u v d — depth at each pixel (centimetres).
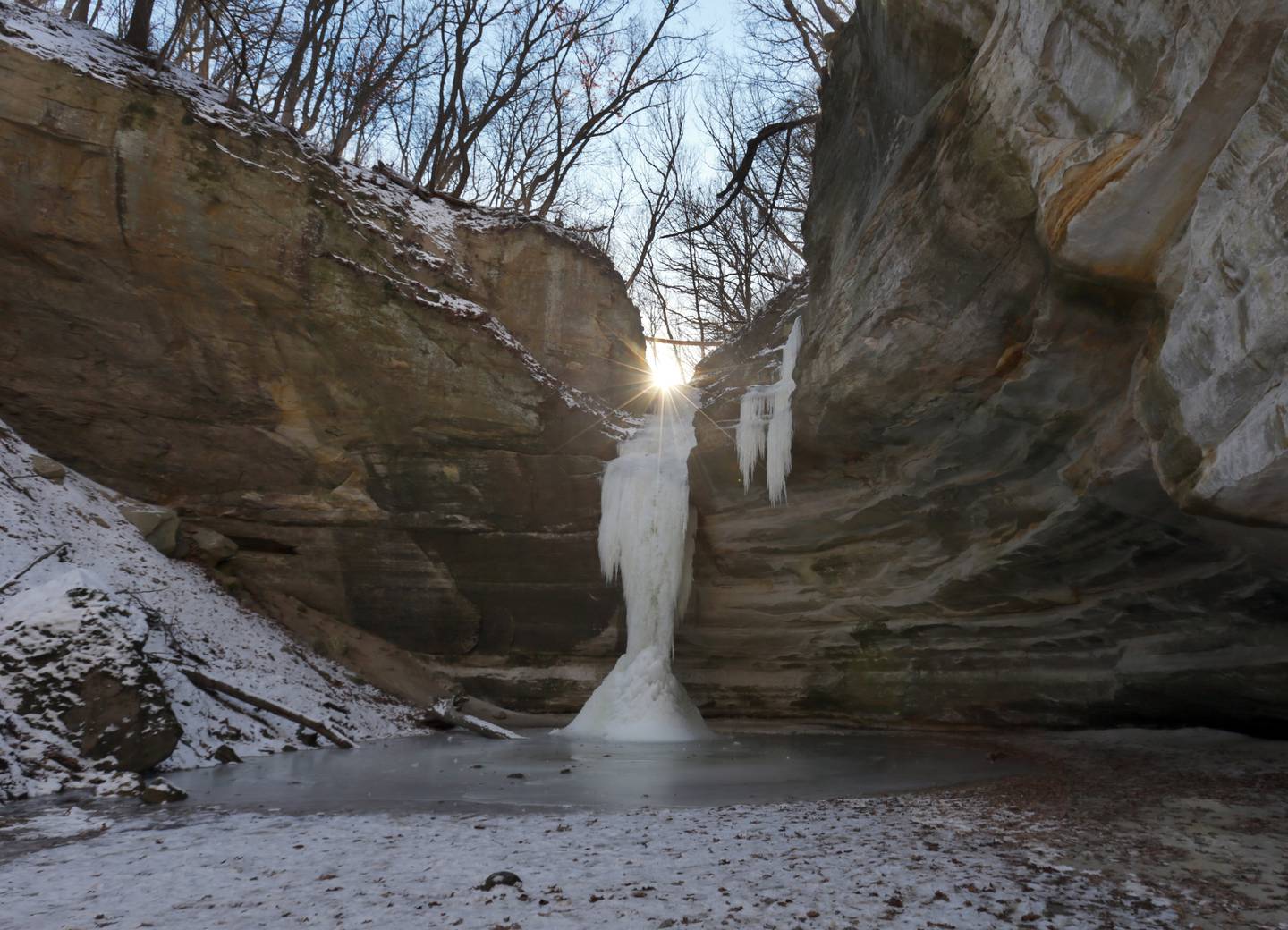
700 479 1538
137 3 1762
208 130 1570
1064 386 841
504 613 1647
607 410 1898
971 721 1346
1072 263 664
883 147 1127
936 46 909
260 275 1570
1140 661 1064
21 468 1359
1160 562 902
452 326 1648
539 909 402
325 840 563
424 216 1978
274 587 1580
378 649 1590
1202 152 530
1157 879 444
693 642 1608
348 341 1608
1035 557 1043
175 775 869
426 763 1000
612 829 598
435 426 1630
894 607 1359
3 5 1574
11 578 1078
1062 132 667
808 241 1531
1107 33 592
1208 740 1047
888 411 1090
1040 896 414
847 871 464
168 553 1467
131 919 392
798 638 1551
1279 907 397
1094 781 790
